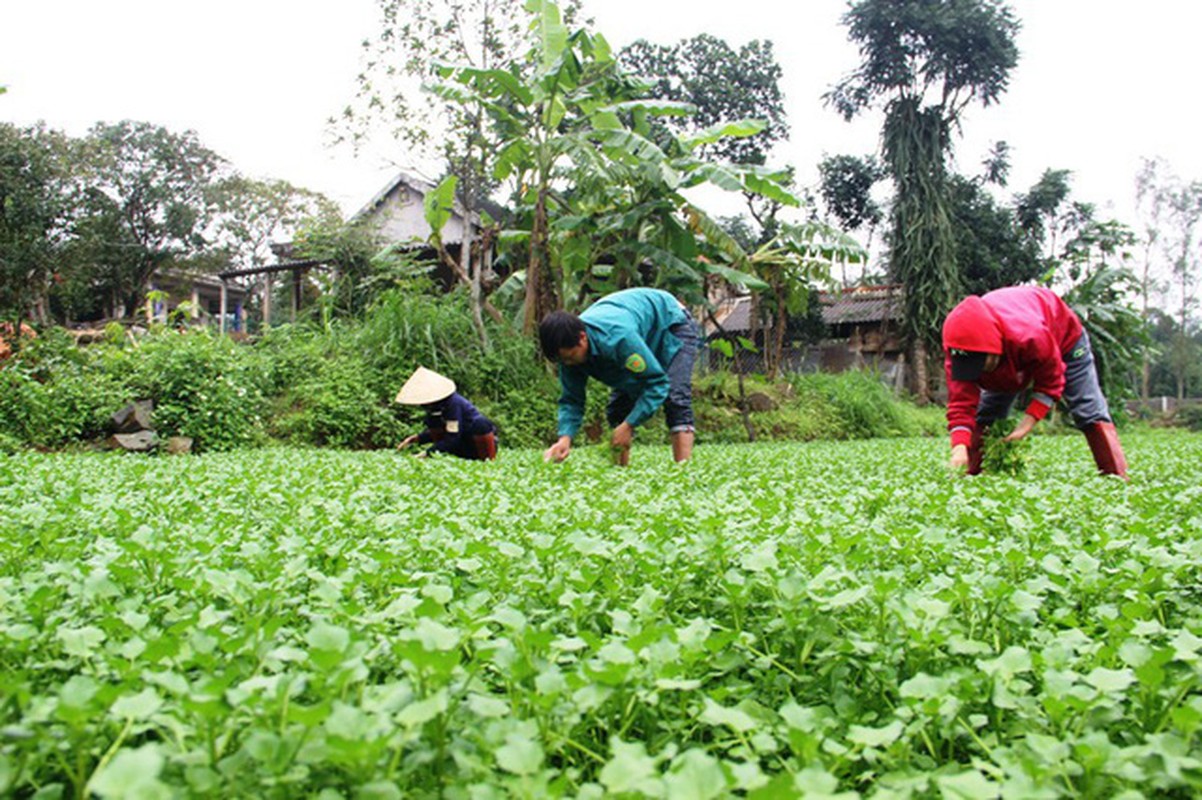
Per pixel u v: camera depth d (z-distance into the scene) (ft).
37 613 5.50
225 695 3.66
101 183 121.29
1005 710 4.78
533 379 44.62
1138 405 119.03
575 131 46.83
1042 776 3.60
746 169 42.24
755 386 60.59
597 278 55.77
